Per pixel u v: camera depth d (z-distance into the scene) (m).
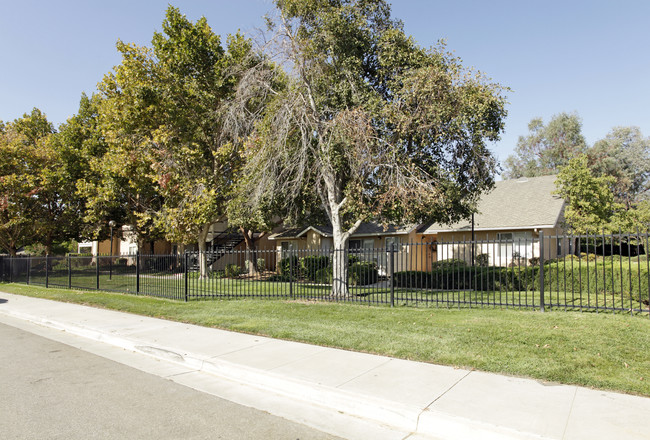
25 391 5.93
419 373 6.13
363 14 14.14
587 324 8.05
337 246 14.02
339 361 6.86
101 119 24.08
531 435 4.11
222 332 9.41
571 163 22.20
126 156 21.00
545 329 7.84
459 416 4.58
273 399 5.68
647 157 43.03
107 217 30.06
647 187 44.19
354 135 12.24
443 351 6.99
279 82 15.37
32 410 5.18
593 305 10.41
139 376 6.73
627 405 4.79
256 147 15.03
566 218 22.34
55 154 28.25
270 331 9.09
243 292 15.90
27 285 22.08
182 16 21.00
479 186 14.09
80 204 30.42
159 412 5.15
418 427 4.68
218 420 4.92
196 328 9.95
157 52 21.19
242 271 25.53
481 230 23.09
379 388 5.54
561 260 16.34
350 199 12.97
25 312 13.01
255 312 11.36
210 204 19.91
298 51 13.67
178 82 21.06
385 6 14.48
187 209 20.23
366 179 13.53
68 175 27.42
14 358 7.90
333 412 5.23
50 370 7.06
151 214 26.39
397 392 5.37
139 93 20.34
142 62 20.89
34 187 27.58
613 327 7.73
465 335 7.79
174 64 20.89
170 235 21.09
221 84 19.80
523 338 7.37
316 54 13.89
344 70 13.59
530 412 4.65
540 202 23.41
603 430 4.18
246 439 4.41
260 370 6.46
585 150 45.25
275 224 22.59
